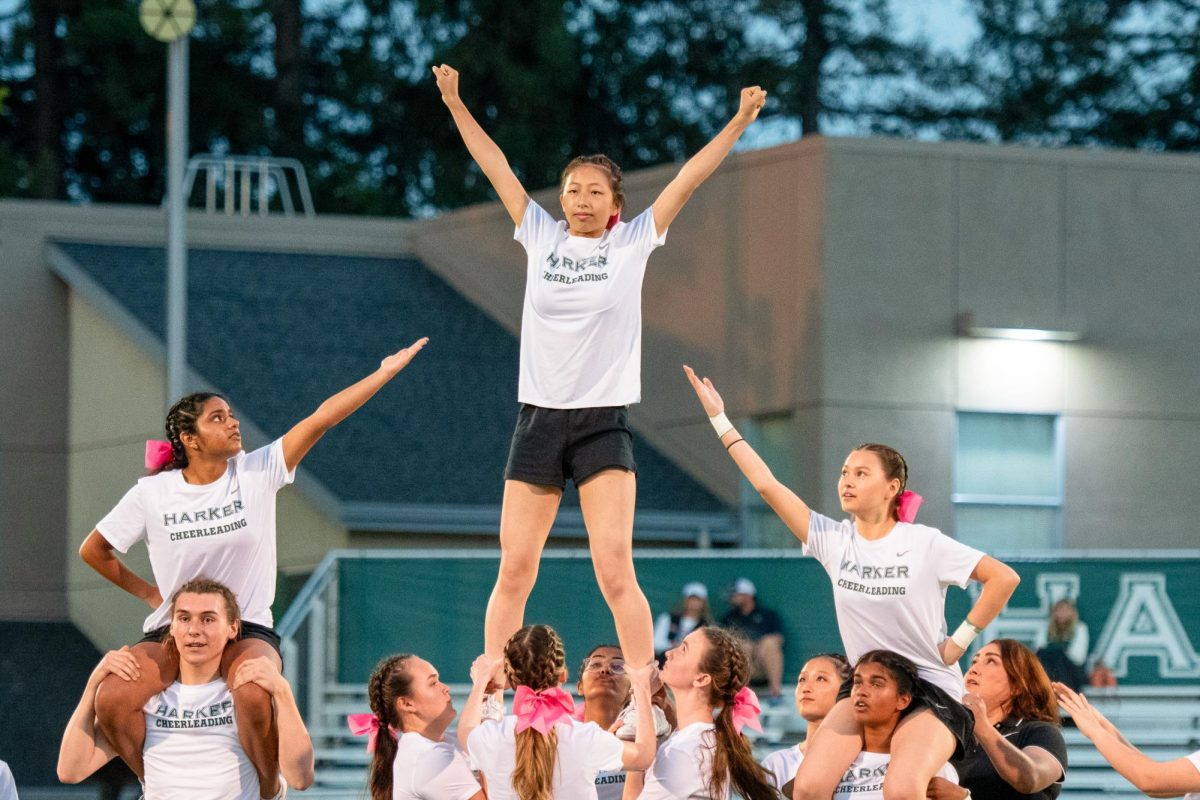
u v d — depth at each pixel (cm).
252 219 3098
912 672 931
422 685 979
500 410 2766
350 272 3072
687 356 2725
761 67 4341
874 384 2552
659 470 2700
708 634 980
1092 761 1850
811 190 2562
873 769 938
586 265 938
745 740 975
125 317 2789
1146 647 1842
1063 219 2625
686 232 2733
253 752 913
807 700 1038
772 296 2614
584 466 935
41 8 4241
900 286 2569
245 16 4209
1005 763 949
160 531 934
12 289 2989
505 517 948
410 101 4366
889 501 962
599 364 936
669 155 4269
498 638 952
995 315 2584
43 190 4059
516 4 4162
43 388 2986
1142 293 2641
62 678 2806
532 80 4134
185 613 892
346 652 1894
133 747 918
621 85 4269
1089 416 2619
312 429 936
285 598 2512
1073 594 1844
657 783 962
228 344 2780
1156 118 4394
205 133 4262
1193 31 4428
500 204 3023
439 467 2584
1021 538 2594
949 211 2592
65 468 2977
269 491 938
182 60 2389
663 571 1873
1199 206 2664
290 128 4269
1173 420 2639
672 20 4356
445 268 3081
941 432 2567
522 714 907
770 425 2628
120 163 4375
